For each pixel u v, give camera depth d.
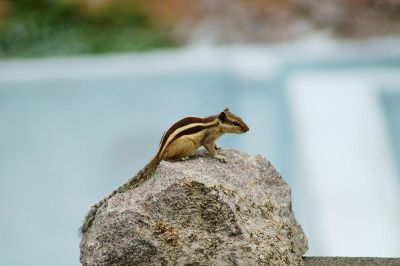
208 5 24.50
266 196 6.77
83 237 6.66
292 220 6.94
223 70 20.61
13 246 16.17
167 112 20.06
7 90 19.50
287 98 19.11
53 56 23.00
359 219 14.34
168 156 6.75
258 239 6.40
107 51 23.08
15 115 19.36
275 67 20.58
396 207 14.52
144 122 19.78
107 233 6.31
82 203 17.03
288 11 24.11
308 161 16.14
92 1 24.42
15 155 18.53
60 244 16.12
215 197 6.32
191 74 20.42
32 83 19.67
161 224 6.30
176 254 6.29
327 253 13.65
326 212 14.45
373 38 22.91
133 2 24.56
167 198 6.32
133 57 22.11
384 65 20.41
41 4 24.41
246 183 6.76
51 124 19.27
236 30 23.66
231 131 6.83
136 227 6.27
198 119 6.84
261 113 19.20
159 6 24.58
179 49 23.27
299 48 22.08
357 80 19.47
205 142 6.87
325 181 15.37
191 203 6.32
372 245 13.63
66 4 24.22
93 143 19.12
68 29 23.89
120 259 6.30
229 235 6.34
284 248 6.54
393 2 23.81
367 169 15.51
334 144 16.64
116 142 19.22
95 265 6.34
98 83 20.00
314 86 19.27
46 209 17.02
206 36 23.58
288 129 18.11
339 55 20.61
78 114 19.62
